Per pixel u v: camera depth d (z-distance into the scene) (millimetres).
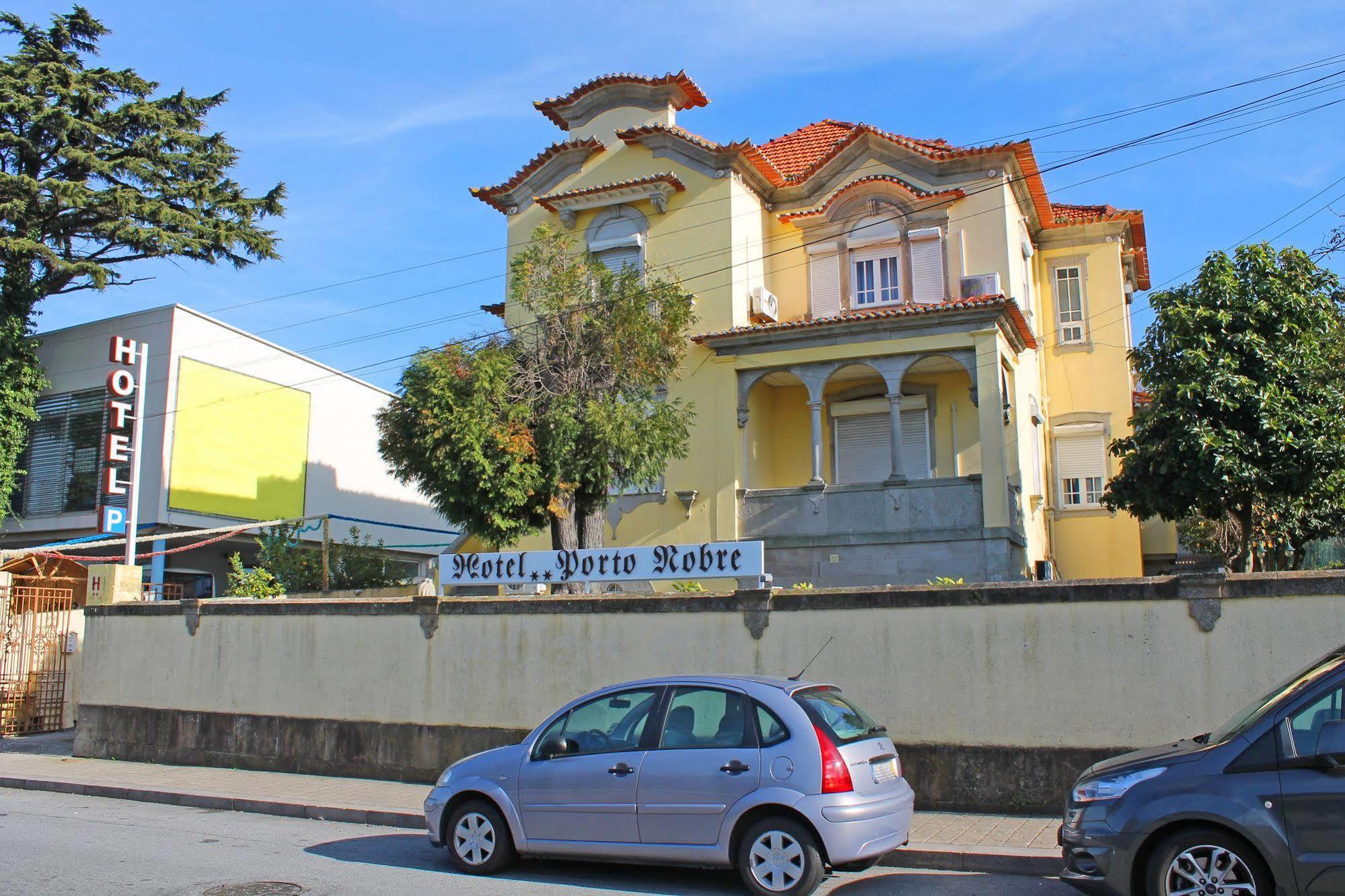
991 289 21422
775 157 26734
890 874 9656
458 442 16250
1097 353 25094
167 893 9000
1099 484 24656
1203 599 10773
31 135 29000
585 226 23750
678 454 18422
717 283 22453
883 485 20281
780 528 20891
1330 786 6812
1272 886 6883
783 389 23484
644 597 13344
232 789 14211
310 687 15602
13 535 28828
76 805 14094
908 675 11836
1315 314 16734
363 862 10375
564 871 9906
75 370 28828
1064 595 11328
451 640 14586
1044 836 10227
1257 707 7730
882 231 22797
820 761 8625
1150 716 10812
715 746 9047
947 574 19562
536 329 18750
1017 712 11359
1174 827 7191
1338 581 10305
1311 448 15828
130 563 21969
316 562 24469
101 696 17641
